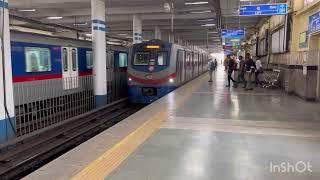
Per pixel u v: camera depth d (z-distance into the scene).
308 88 10.96
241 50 43.34
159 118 7.74
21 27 23.95
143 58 15.59
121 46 19.88
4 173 6.74
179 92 13.87
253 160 4.63
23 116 10.55
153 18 22.31
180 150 5.10
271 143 5.53
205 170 4.23
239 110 9.02
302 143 5.54
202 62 31.84
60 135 9.82
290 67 13.07
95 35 14.45
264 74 17.03
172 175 4.06
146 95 15.56
